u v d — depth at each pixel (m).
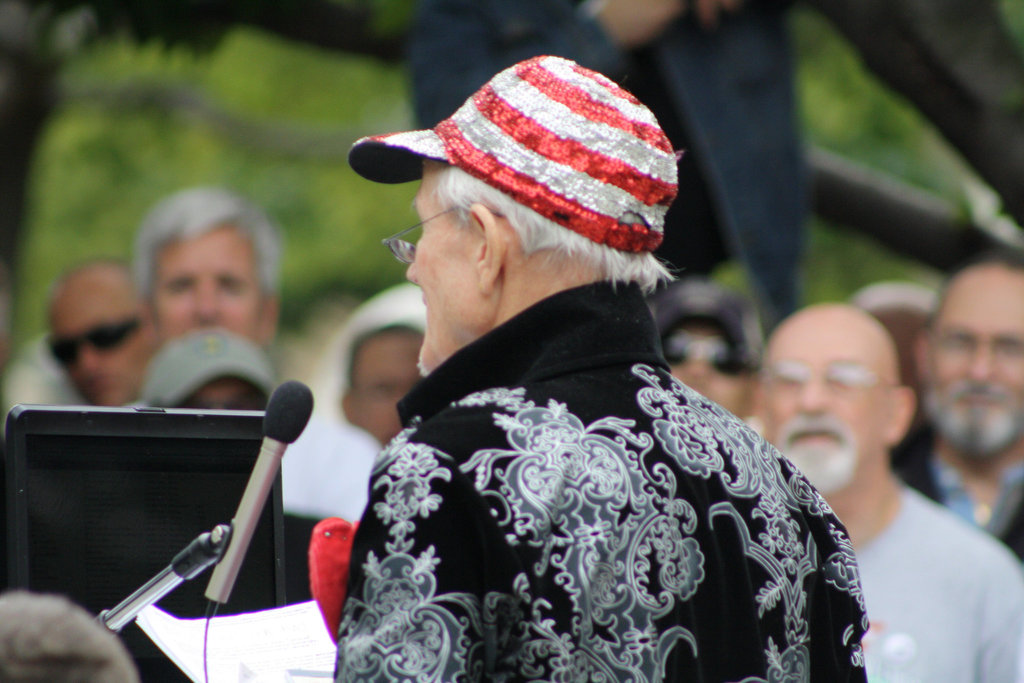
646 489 6.81
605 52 15.74
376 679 6.33
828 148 25.16
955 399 15.89
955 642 13.02
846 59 25.09
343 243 42.31
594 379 7.07
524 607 6.45
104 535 8.30
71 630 5.52
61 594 8.15
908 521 13.70
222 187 41.53
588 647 6.55
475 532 6.52
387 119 38.00
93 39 19.95
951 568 13.29
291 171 42.53
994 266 16.12
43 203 40.34
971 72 15.82
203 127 36.69
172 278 18.12
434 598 6.41
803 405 14.29
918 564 13.37
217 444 8.66
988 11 15.97
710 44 16.17
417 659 6.33
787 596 7.18
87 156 37.84
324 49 19.86
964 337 15.91
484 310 7.22
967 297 15.96
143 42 19.23
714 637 6.86
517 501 6.58
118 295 18.88
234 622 8.11
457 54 15.73
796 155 16.55
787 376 14.46
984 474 16.02
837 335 14.43
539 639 6.44
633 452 6.88
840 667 7.52
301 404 6.87
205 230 18.19
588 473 6.73
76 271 19.17
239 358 14.90
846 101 25.42
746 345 15.90
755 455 7.45
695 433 7.18
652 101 16.33
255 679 7.62
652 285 7.56
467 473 6.61
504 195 7.09
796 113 16.62
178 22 19.05
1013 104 15.77
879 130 25.36
